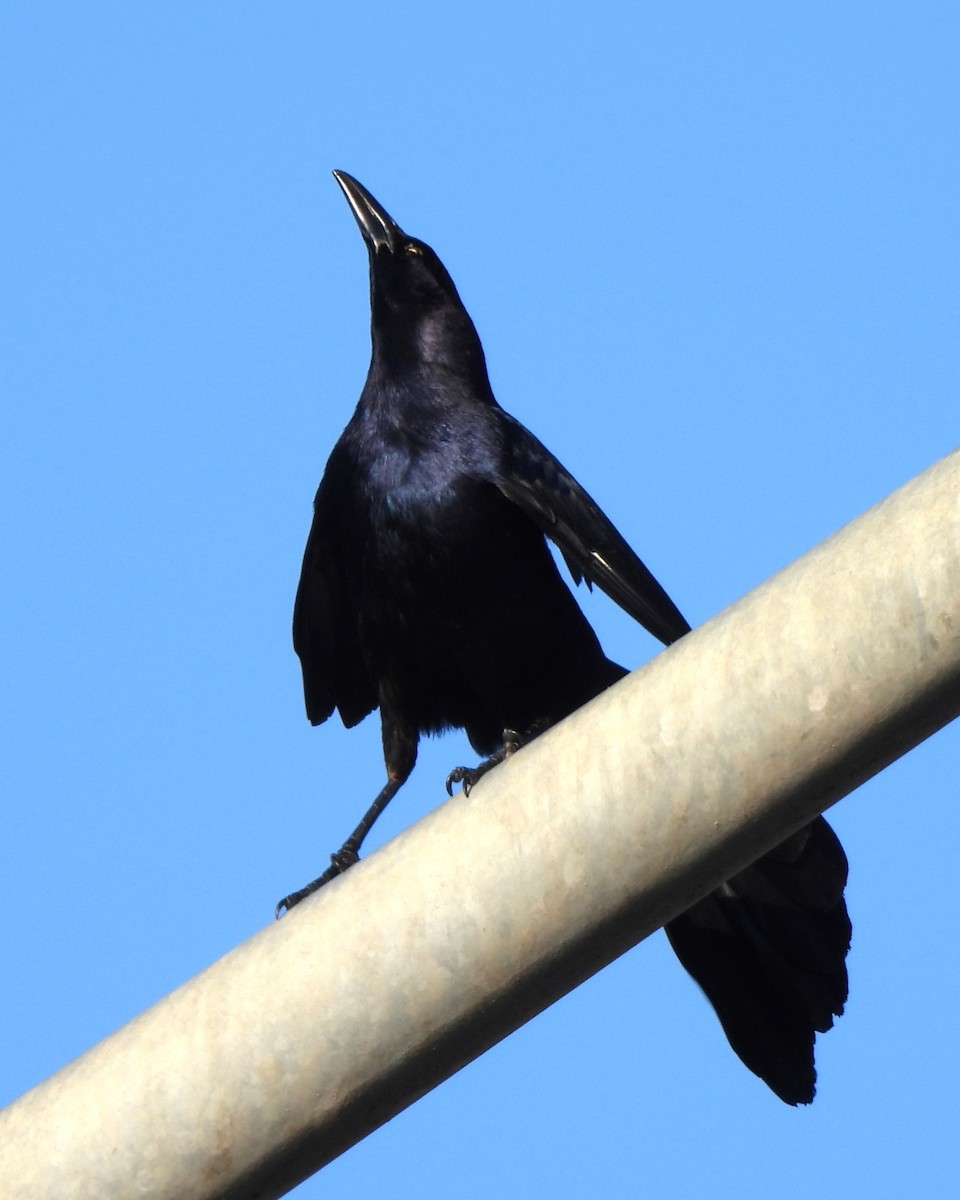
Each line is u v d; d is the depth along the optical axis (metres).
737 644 6.39
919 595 6.05
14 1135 7.00
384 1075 6.77
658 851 6.52
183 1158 6.84
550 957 6.67
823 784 6.35
